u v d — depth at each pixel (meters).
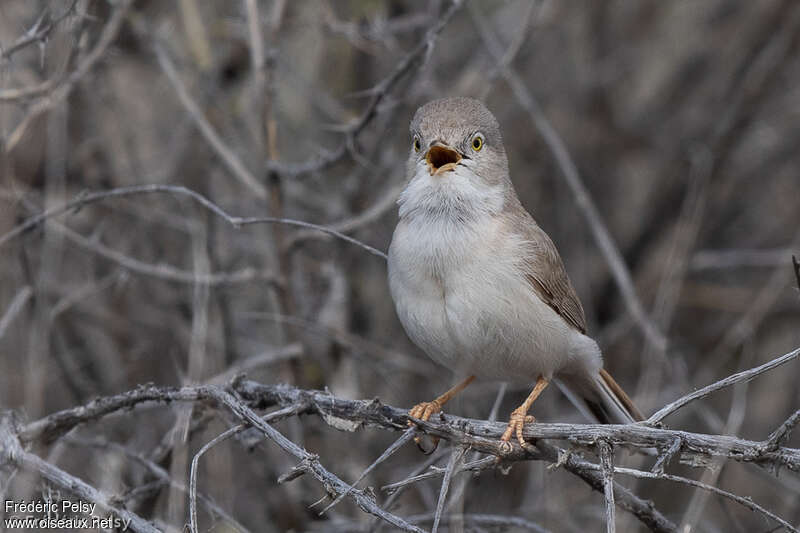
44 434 7.52
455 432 7.02
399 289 8.30
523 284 8.09
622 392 9.00
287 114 12.76
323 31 11.70
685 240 12.27
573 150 14.30
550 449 7.30
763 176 14.66
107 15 10.66
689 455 6.63
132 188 8.28
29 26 9.72
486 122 8.67
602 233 11.44
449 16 9.32
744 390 9.38
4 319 9.05
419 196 8.30
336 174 12.95
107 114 11.55
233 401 7.09
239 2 11.86
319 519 10.46
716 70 14.83
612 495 6.40
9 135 9.80
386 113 11.23
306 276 12.35
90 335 11.55
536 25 11.60
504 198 8.55
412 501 10.95
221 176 12.50
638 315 11.08
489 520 8.37
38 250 10.43
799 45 14.09
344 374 11.30
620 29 14.83
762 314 12.34
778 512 11.70
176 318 11.55
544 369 8.47
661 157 14.54
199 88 11.85
